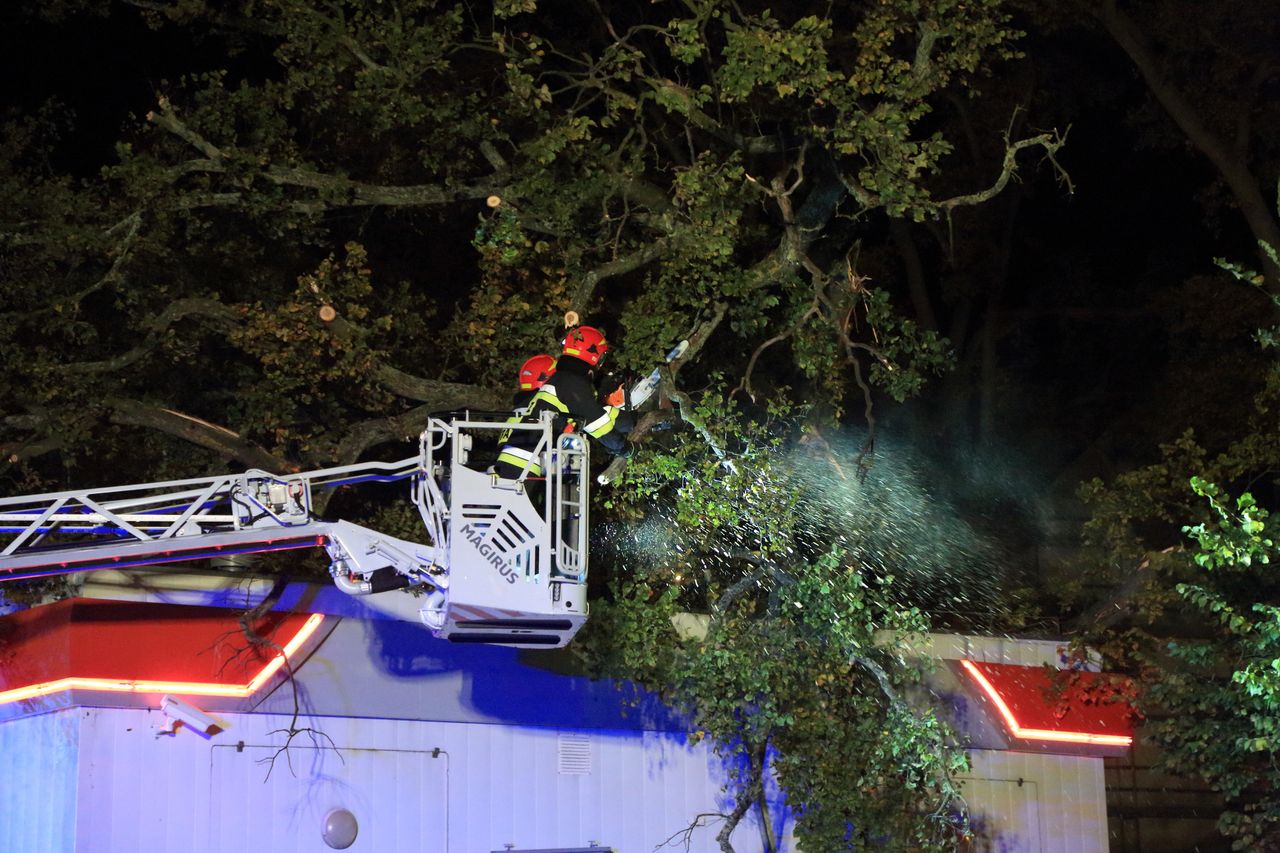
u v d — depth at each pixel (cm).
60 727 1338
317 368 1689
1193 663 1617
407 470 1224
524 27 2083
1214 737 1625
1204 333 2419
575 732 1559
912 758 1494
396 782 1460
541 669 1541
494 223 1639
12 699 1366
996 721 1720
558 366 1220
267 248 1953
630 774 1580
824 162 1691
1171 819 2062
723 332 1894
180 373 1894
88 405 1653
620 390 1256
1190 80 2411
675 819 1593
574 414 1209
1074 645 1778
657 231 1770
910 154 1573
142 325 1702
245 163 1708
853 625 1503
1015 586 2291
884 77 1599
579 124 1616
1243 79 2441
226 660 1386
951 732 1547
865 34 1573
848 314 1662
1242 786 1603
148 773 1338
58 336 1772
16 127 1931
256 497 1211
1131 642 1764
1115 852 2023
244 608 1415
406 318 1891
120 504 1200
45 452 1684
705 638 1568
